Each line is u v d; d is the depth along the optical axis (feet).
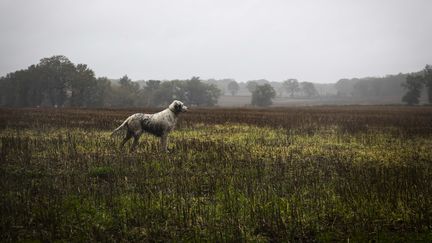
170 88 324.80
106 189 24.62
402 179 25.89
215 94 336.08
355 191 23.65
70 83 255.29
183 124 65.72
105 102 278.67
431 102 300.81
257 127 63.46
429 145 46.01
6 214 20.29
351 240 17.92
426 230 18.98
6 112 115.14
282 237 18.42
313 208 21.38
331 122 76.84
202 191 25.16
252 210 20.36
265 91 315.58
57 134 51.08
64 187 24.86
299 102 465.88
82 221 20.01
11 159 32.50
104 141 42.45
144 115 37.32
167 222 19.74
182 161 32.14
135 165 30.73
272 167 31.07
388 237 18.17
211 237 18.16
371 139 49.26
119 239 18.11
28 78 252.21
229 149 38.63
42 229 19.04
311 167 31.55
